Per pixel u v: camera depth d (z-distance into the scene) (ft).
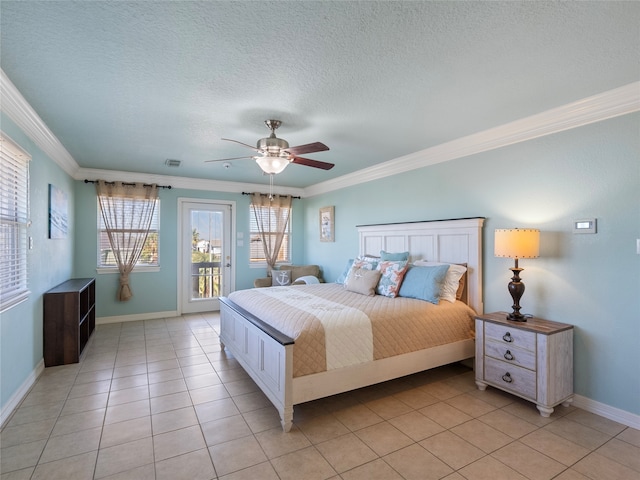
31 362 9.70
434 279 10.59
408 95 7.91
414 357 9.35
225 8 5.00
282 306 9.65
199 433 7.34
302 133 10.52
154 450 6.72
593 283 8.30
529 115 9.12
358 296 11.34
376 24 5.38
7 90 7.26
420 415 8.21
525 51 6.13
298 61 6.48
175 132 10.45
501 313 10.00
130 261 16.76
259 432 7.41
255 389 9.52
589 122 8.34
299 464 6.36
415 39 5.78
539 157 9.36
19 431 7.32
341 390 8.14
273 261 20.47
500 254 9.06
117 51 6.11
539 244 9.17
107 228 16.28
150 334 14.73
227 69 6.76
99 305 16.40
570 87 7.52
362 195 16.30
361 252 15.88
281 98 8.07
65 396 8.96
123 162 14.47
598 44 5.91
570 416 8.13
